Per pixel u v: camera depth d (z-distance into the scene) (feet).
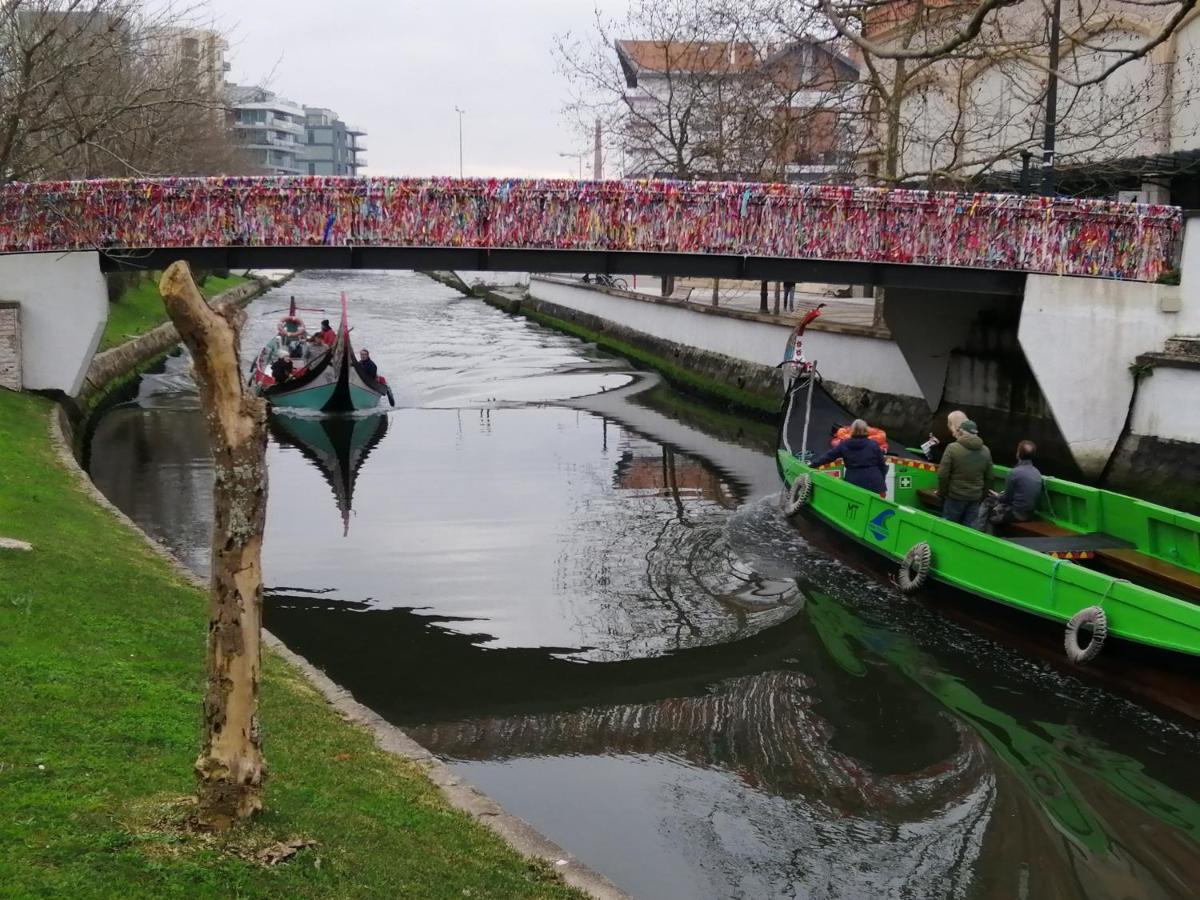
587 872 19.22
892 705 32.55
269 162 395.34
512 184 60.44
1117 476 51.90
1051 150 56.49
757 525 51.65
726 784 27.76
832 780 27.94
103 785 17.04
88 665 22.84
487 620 38.99
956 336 70.33
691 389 98.02
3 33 66.95
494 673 34.40
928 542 39.01
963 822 26.07
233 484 14.88
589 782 27.66
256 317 163.12
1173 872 24.04
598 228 60.54
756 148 97.19
